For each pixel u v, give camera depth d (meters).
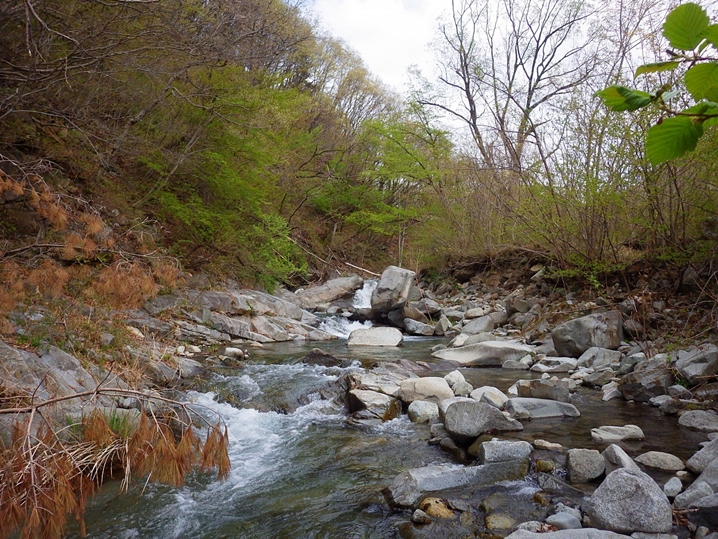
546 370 8.94
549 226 12.45
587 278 12.12
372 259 28.86
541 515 3.98
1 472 2.18
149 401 2.75
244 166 14.61
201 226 14.05
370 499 4.49
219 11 11.32
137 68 9.54
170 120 12.70
